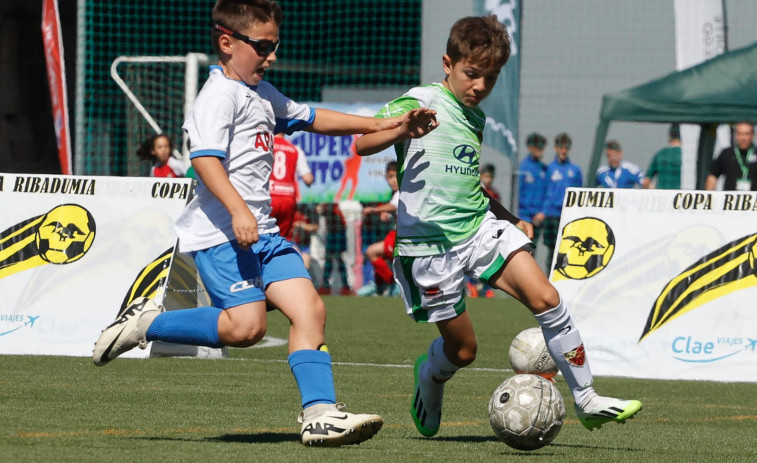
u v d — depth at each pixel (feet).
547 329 53.31
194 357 95.09
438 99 54.90
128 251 93.56
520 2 166.91
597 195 93.66
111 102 226.58
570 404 72.23
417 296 55.67
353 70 254.27
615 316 92.07
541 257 193.57
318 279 189.06
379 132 52.80
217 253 49.52
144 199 93.86
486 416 65.10
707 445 55.21
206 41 258.16
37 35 250.16
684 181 165.58
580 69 215.72
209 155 47.88
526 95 217.56
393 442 53.31
